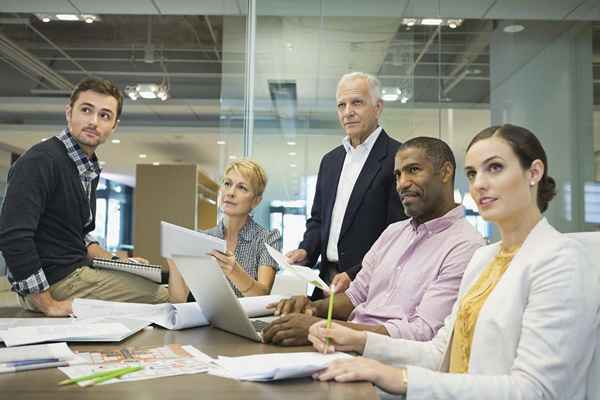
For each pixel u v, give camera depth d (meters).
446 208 1.56
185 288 1.89
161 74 6.38
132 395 0.74
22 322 1.37
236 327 1.26
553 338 0.89
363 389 0.80
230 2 4.23
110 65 6.32
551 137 3.88
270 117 3.79
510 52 3.89
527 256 1.00
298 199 3.68
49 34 5.54
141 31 5.41
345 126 2.29
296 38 3.82
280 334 1.14
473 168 1.07
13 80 6.63
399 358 1.13
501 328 0.98
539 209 1.06
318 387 0.81
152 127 8.02
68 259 1.81
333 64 3.80
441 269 1.47
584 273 0.93
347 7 3.83
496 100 3.84
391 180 2.18
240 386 0.80
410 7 3.84
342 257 2.21
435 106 3.79
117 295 1.83
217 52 5.77
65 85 6.65
